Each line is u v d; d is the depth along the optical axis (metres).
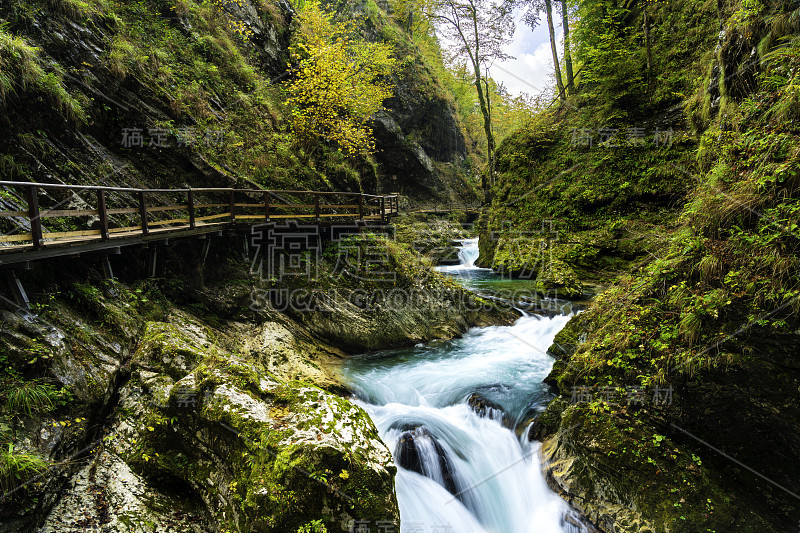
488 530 4.91
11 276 4.46
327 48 12.42
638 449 4.42
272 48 14.73
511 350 8.30
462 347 8.70
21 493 3.50
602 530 4.34
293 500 3.41
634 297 5.48
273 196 10.60
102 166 7.45
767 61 5.57
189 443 4.31
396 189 27.84
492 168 19.72
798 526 3.86
